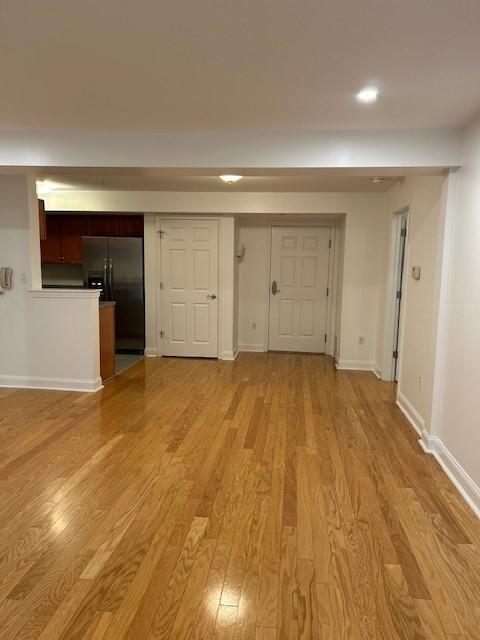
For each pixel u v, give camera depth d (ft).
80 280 23.06
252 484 8.59
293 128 9.75
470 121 8.88
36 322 14.47
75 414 12.30
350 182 15.24
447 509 7.85
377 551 6.65
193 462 9.48
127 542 6.75
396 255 16.07
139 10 5.26
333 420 12.21
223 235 19.19
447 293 9.87
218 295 19.54
